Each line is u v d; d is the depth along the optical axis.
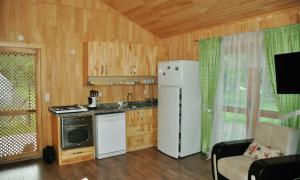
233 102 4.21
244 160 3.11
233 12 3.84
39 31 4.48
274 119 3.61
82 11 4.89
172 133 4.59
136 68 5.23
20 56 4.38
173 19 4.77
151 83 5.71
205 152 4.75
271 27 3.62
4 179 3.63
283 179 2.60
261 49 3.72
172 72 4.63
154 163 4.30
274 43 3.45
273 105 3.61
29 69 4.47
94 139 4.55
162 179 3.65
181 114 4.50
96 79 5.06
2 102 4.27
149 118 5.21
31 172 3.89
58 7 4.64
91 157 4.50
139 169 4.04
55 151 4.39
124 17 5.41
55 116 4.26
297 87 2.93
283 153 2.91
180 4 4.13
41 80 4.54
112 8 5.23
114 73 4.94
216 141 4.51
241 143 3.38
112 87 5.32
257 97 3.81
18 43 4.28
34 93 4.54
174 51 5.55
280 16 3.51
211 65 4.46
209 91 4.53
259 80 3.77
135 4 4.72
